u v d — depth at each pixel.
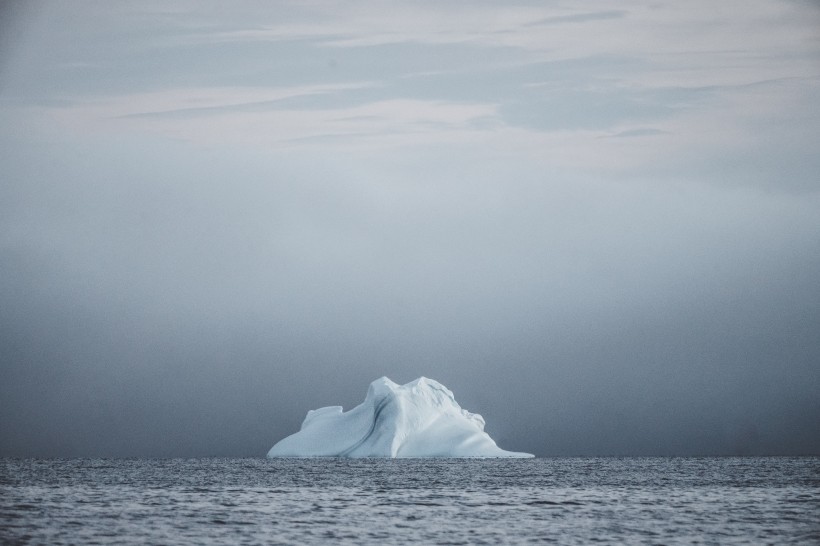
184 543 165.12
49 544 161.62
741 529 187.38
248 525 192.00
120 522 194.12
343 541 169.75
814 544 166.62
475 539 173.38
